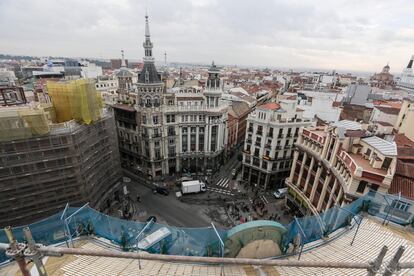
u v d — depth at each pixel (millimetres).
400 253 8180
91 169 52344
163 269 17016
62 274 16391
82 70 164375
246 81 199875
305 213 53562
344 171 40500
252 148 72875
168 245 18594
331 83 173875
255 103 123062
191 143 78938
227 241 17531
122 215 59406
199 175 80312
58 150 44156
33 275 15789
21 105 47844
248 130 72688
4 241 17703
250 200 67125
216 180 78312
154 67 69375
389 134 47250
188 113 74188
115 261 17969
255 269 17094
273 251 18734
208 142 78938
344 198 37500
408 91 149250
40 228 18953
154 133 71938
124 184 71125
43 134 41594
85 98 48875
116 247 19469
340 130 43875
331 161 45062
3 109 40594
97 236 20641
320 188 48688
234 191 71750
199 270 16953
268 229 18016
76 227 20391
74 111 48625
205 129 76875
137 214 60250
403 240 20906
